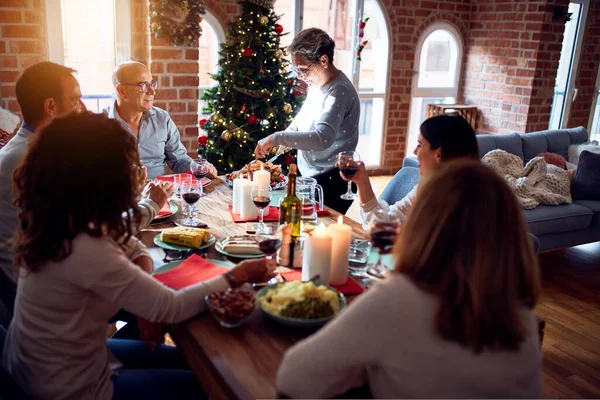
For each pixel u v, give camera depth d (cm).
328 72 271
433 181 90
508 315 84
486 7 582
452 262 85
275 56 427
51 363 118
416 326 84
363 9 564
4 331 131
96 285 111
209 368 108
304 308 120
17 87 172
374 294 87
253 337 117
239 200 199
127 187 116
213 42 501
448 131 167
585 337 270
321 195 213
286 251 157
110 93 439
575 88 627
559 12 525
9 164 167
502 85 571
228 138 399
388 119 595
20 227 115
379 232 137
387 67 575
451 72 624
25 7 337
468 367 84
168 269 146
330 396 92
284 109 431
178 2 362
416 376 85
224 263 152
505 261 84
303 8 548
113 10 370
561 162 418
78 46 412
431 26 587
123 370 139
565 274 352
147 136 276
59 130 108
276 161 440
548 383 229
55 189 108
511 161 383
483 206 85
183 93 385
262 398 97
